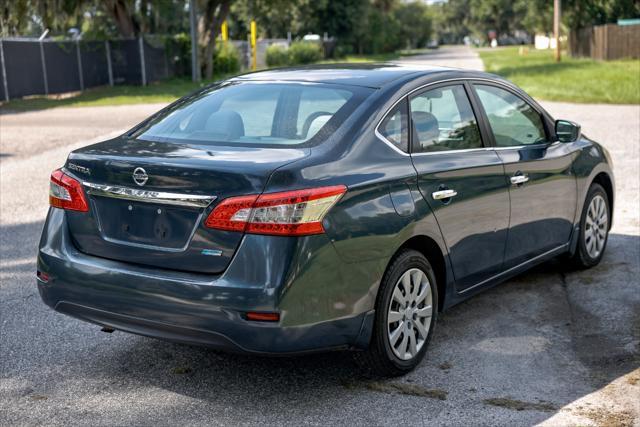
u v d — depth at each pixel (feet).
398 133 14.03
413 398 13.24
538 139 18.11
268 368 14.55
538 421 12.39
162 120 15.01
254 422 12.41
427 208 13.93
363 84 14.60
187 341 12.45
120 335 16.37
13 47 88.94
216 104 14.93
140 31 120.57
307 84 14.83
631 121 51.26
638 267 20.77
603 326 16.60
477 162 15.42
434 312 14.56
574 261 20.15
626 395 13.29
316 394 13.43
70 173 13.60
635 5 153.99
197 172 12.12
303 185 11.99
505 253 16.58
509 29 451.94
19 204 29.94
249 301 11.72
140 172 12.53
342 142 13.14
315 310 12.09
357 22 244.01
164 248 12.45
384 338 13.35
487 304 18.12
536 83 86.63
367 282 12.76
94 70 108.17
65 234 13.51
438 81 15.44
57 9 102.47
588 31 151.43
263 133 13.71
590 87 79.15
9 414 12.75
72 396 13.43
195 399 13.28
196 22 122.42
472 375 14.17
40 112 71.82
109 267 12.82
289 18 234.38
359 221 12.54
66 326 16.92
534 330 16.43
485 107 16.47
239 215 11.82
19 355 15.28
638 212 26.68
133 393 13.55
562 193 18.49
